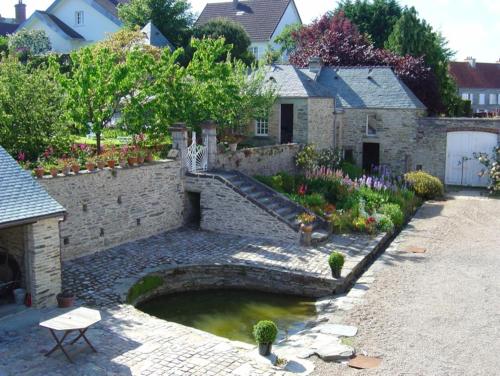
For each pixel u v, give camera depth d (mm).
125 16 41031
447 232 20562
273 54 45094
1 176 12453
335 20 42656
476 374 9883
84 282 14203
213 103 21734
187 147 20156
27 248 12242
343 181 24031
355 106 31219
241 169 22578
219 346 10891
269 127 27453
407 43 39656
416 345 11062
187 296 15328
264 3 53000
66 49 41750
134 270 15195
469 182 30297
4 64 19094
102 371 9695
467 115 40781
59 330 10188
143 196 18469
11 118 17859
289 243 18328
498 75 58875
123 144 21781
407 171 31016
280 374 9773
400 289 14367
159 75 20703
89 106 18891
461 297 13734
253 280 15812
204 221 19891
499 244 18750
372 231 19562
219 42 22172
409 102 30562
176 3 41406
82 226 16391
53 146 19094
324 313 13242
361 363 10273
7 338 10859
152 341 10977
